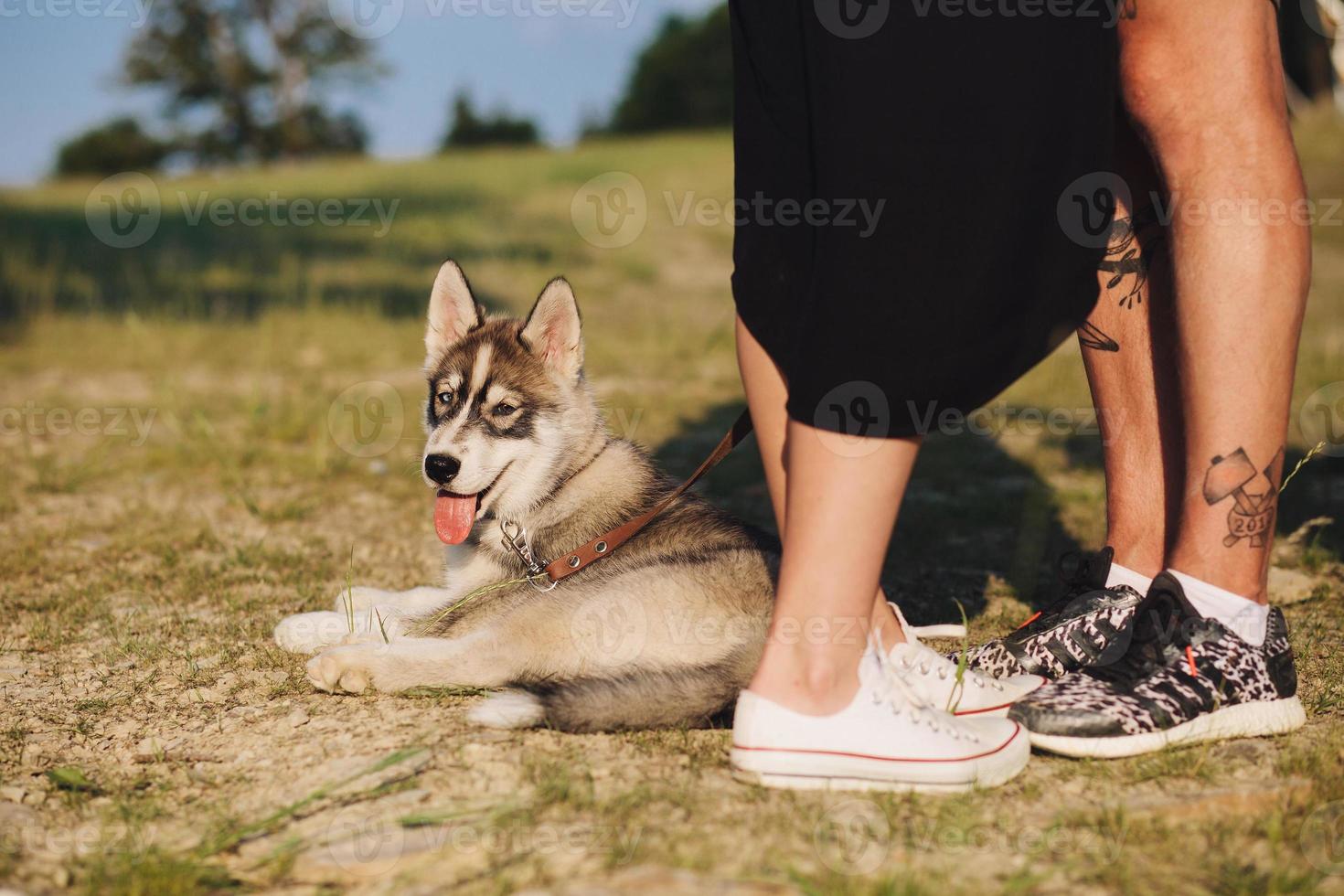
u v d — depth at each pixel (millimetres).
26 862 1821
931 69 1803
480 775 2107
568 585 3025
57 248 14141
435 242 16234
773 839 1815
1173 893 1676
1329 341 8648
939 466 5734
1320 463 5520
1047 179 1859
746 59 2111
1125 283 2572
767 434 2105
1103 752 2152
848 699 1995
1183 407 2275
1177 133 2221
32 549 4195
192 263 13812
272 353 9469
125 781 2189
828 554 1931
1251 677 2221
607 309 12227
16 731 2455
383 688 2686
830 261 1858
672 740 2291
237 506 5059
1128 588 2594
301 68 47469
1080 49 1864
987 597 3590
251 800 2068
